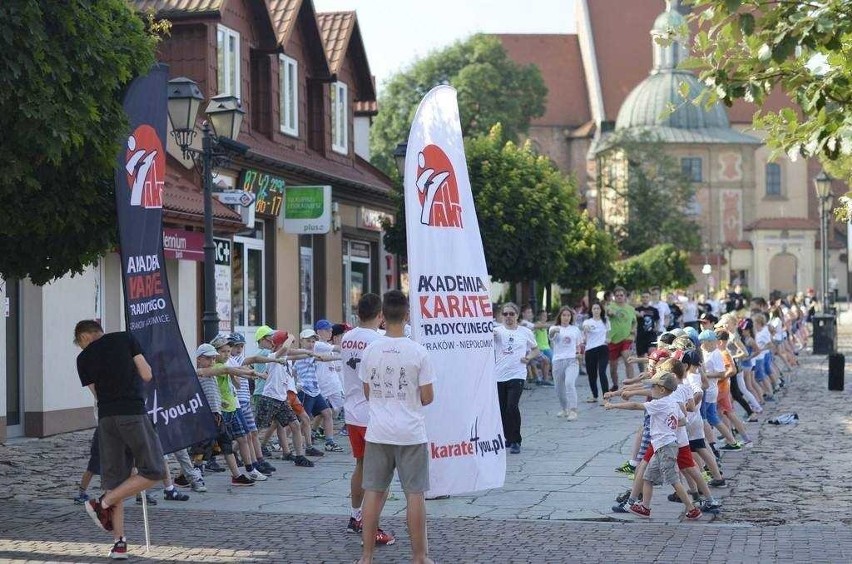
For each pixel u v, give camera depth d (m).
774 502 15.20
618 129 110.62
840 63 11.05
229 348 17.03
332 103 38.81
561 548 12.34
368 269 41.69
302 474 17.98
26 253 15.90
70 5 13.88
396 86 93.38
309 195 33.00
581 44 143.62
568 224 42.16
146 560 11.81
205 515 14.44
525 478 17.44
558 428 24.22
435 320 13.22
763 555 11.82
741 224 133.25
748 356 27.12
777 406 29.47
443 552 12.20
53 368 23.34
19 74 13.23
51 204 14.74
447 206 13.41
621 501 14.79
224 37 31.11
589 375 30.23
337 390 21.09
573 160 140.88
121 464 12.15
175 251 26.09
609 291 60.81
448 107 13.55
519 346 20.39
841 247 137.38
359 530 13.13
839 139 10.69
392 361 11.25
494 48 93.69
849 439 22.25
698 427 16.23
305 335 20.53
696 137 131.62
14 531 13.29
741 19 10.62
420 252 13.16
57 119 13.59
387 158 92.25
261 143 32.62
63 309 23.70
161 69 14.88
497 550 12.27
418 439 11.20
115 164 14.38
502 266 41.03
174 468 18.53
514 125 91.88
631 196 103.25
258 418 19.06
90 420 24.77
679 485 13.93
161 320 14.46
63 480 17.42
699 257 132.25
